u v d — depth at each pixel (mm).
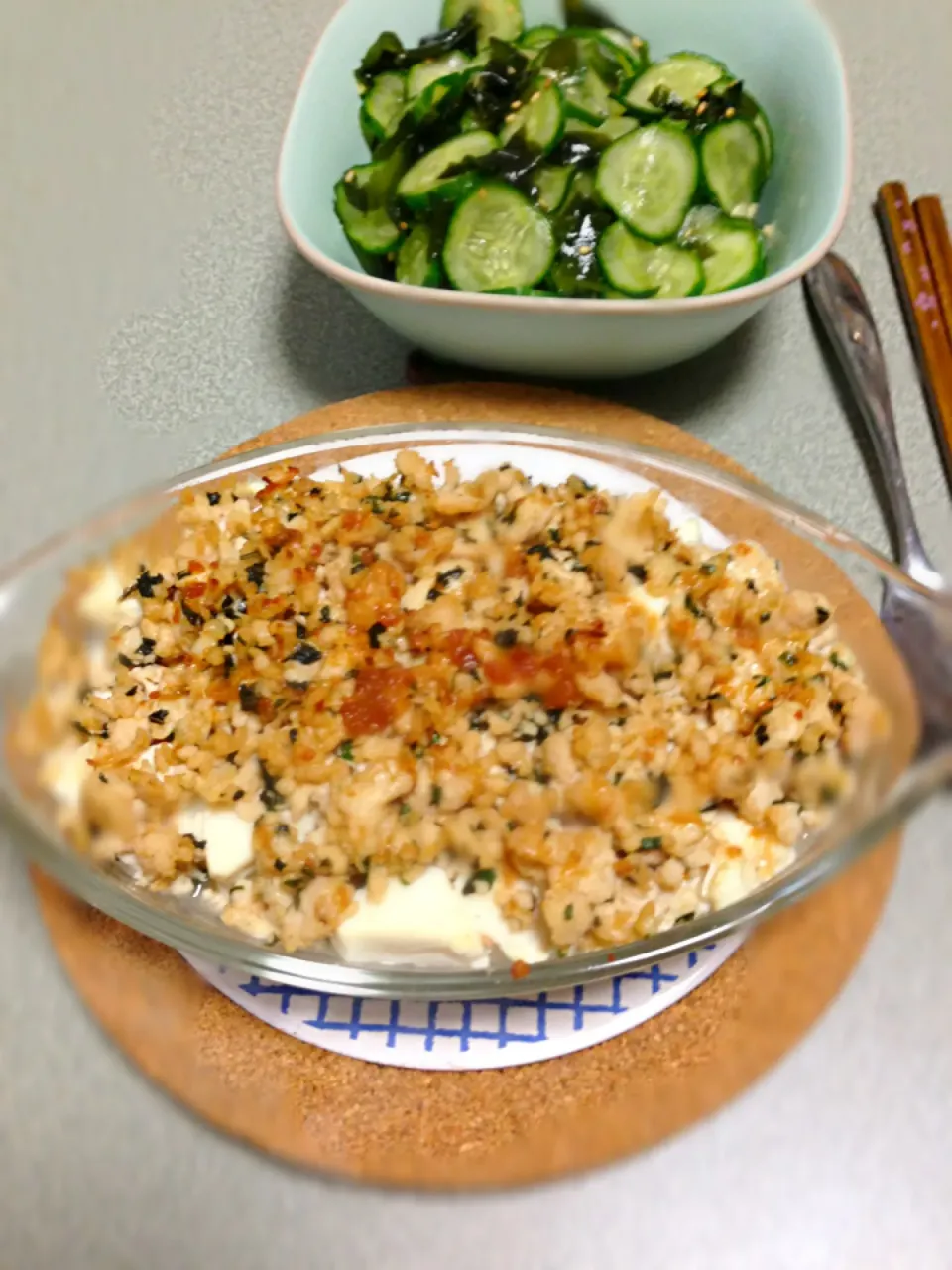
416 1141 226
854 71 374
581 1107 227
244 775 232
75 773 238
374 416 304
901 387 314
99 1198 235
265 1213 233
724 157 303
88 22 405
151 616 251
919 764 219
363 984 219
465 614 244
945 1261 224
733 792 227
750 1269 224
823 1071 239
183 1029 237
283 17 402
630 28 329
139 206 364
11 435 325
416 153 298
